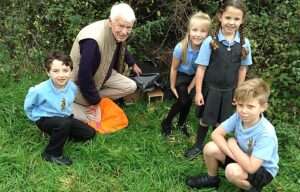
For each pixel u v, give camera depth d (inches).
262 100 109.8
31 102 132.9
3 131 143.9
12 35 180.4
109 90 160.1
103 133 150.7
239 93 110.1
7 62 171.9
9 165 130.1
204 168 137.9
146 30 174.6
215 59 129.3
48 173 129.7
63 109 134.8
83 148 140.0
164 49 188.9
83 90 144.3
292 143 150.6
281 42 171.8
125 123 157.6
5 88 165.0
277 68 167.0
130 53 165.0
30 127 147.8
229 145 118.9
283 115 160.1
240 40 130.2
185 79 148.4
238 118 117.9
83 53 140.0
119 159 137.8
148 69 173.9
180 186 131.4
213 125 138.3
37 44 179.6
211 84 132.4
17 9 181.9
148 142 149.0
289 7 175.0
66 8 175.0
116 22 137.7
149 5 188.4
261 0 183.9
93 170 134.2
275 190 132.9
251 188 119.3
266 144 112.3
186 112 152.9
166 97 164.2
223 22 126.8
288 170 140.9
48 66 130.2
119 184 130.0
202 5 184.2
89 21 178.2
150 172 135.6
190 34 139.3
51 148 133.3
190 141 153.5
